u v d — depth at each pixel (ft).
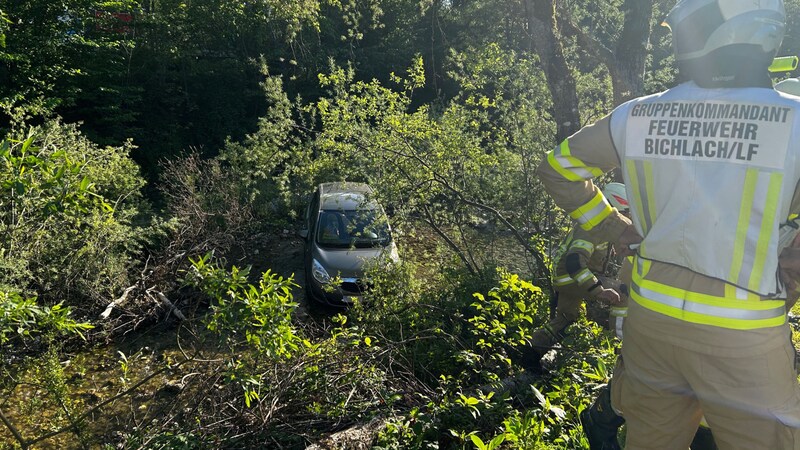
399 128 25.68
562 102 21.90
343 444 14.23
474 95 29.07
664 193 6.04
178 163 47.01
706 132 5.82
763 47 5.77
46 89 51.03
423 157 25.82
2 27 43.70
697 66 6.00
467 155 25.54
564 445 11.19
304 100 67.51
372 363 17.01
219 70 67.87
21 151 13.60
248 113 71.87
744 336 5.70
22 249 26.55
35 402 19.03
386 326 20.75
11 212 25.95
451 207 26.45
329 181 38.17
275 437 15.05
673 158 5.95
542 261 22.67
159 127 62.80
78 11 50.72
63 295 27.89
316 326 21.39
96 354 25.59
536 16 21.93
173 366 15.87
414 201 25.46
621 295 15.64
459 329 19.30
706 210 5.74
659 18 30.78
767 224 5.55
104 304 28.66
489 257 26.61
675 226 5.94
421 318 20.84
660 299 6.07
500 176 25.03
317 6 63.26
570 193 6.85
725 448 6.07
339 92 28.71
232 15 63.87
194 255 33.60
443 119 26.32
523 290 18.67
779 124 5.53
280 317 13.66
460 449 13.05
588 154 6.66
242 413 15.40
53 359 17.48
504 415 13.69
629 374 6.57
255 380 14.79
